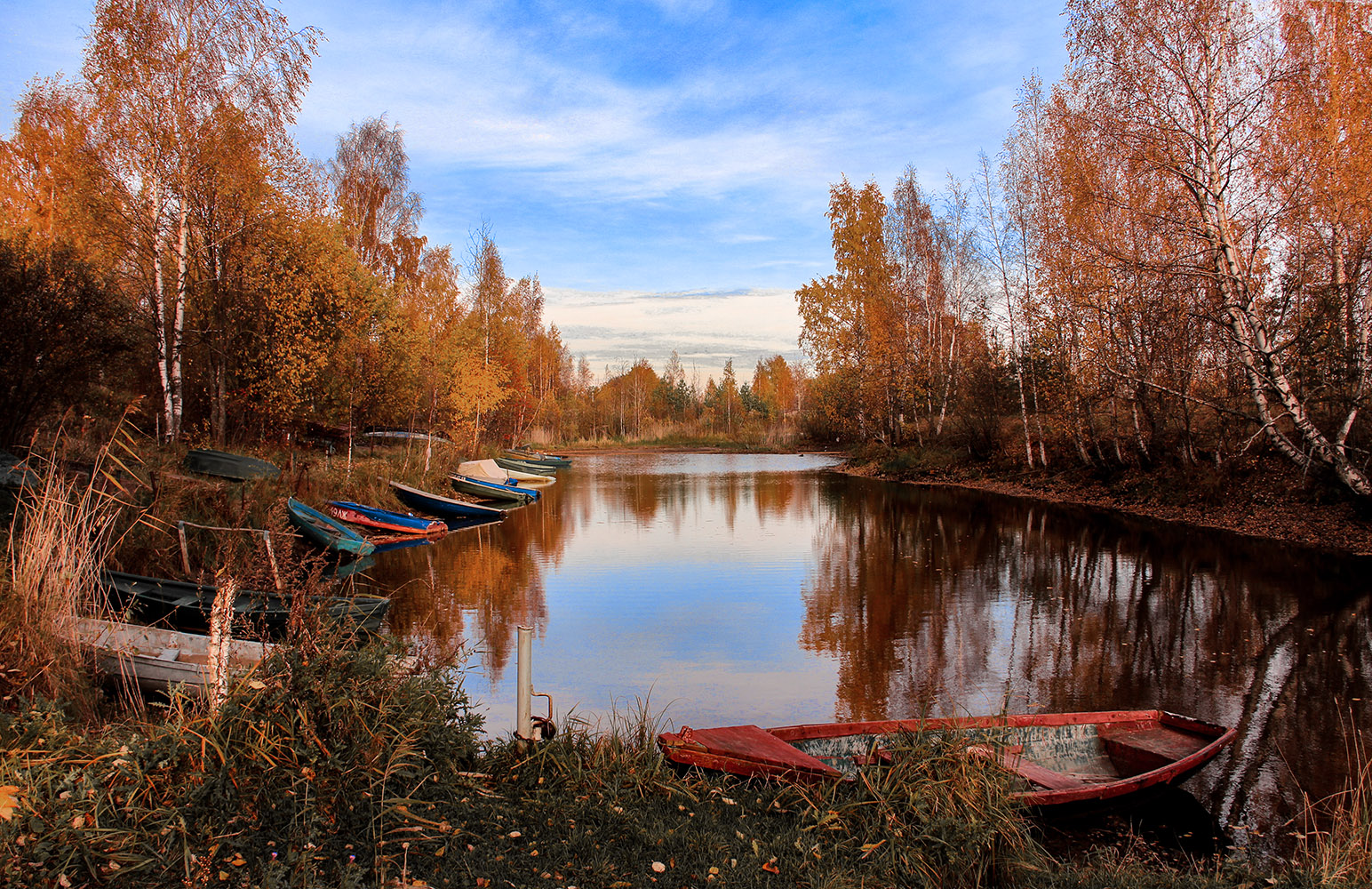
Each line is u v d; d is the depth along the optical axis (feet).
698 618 36.65
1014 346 94.48
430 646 30.45
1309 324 54.80
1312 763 20.74
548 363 206.39
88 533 21.49
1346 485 50.01
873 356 128.36
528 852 12.62
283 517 43.55
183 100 55.06
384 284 96.22
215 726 12.86
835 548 56.49
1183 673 28.17
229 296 63.31
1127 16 50.90
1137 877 14.17
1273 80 46.32
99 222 54.03
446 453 97.04
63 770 12.22
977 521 67.92
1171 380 67.10
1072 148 67.10
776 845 13.78
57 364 42.60
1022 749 18.25
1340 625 33.65
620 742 18.53
